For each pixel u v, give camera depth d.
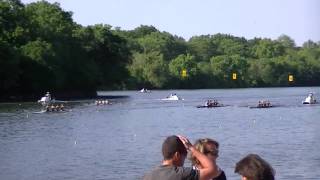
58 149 49.12
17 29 149.00
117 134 62.50
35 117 88.31
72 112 100.50
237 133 62.31
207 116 90.81
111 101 142.38
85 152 46.72
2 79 137.75
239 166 8.24
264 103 114.62
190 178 9.70
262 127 69.31
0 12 150.12
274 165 37.66
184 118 86.81
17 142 55.09
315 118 82.69
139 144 52.16
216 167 9.92
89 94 170.75
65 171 37.19
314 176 33.28
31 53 144.75
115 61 180.62
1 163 41.28
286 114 92.62
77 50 167.50
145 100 148.12
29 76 144.25
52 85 149.25
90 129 68.81
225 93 198.75
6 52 136.25
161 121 81.25
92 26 181.62
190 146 10.13
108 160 41.69
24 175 36.12
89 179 34.19
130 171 36.69
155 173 9.82
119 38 182.75
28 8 171.88
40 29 159.88
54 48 156.38
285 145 49.19
